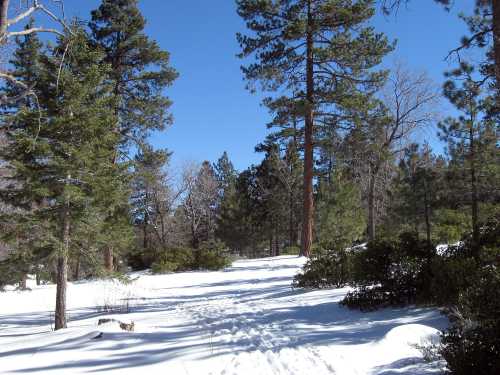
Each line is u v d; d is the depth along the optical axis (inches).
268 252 2443.4
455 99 558.9
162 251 1235.9
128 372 241.1
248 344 297.4
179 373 235.8
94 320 501.4
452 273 315.0
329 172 1540.4
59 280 488.7
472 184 775.1
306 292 560.1
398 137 1091.9
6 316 614.9
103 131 504.4
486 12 424.8
